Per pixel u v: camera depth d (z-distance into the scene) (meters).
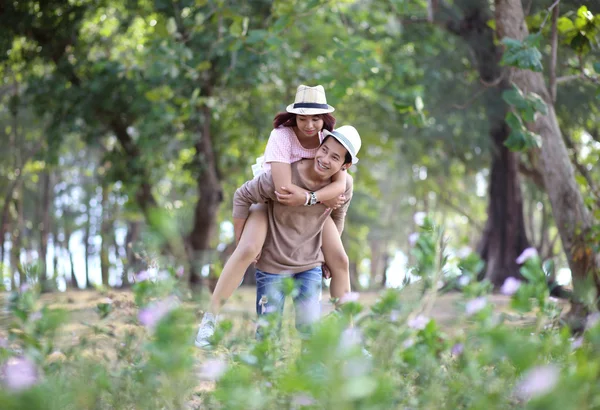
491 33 18.83
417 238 3.65
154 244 2.65
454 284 3.76
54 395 2.49
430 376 3.35
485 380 3.20
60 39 20.73
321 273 6.05
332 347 2.26
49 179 39.06
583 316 5.28
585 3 9.33
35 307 3.33
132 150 23.05
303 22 18.61
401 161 38.41
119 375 3.36
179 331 2.66
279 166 5.73
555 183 8.64
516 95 7.53
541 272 3.50
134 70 19.59
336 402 2.27
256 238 5.85
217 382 3.35
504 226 24.56
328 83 11.47
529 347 2.49
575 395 2.34
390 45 24.22
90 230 45.47
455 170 34.53
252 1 16.48
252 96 22.92
